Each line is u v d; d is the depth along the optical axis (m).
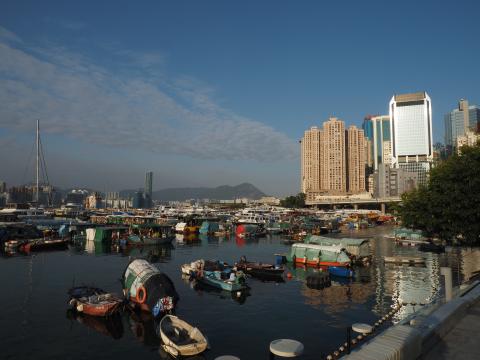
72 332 32.03
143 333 31.92
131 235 94.31
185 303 41.41
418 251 80.88
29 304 40.03
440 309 15.48
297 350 18.33
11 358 27.11
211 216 170.25
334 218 173.12
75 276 55.09
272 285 50.62
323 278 50.53
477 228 37.50
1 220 130.62
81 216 177.12
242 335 31.77
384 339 10.31
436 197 41.41
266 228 128.25
